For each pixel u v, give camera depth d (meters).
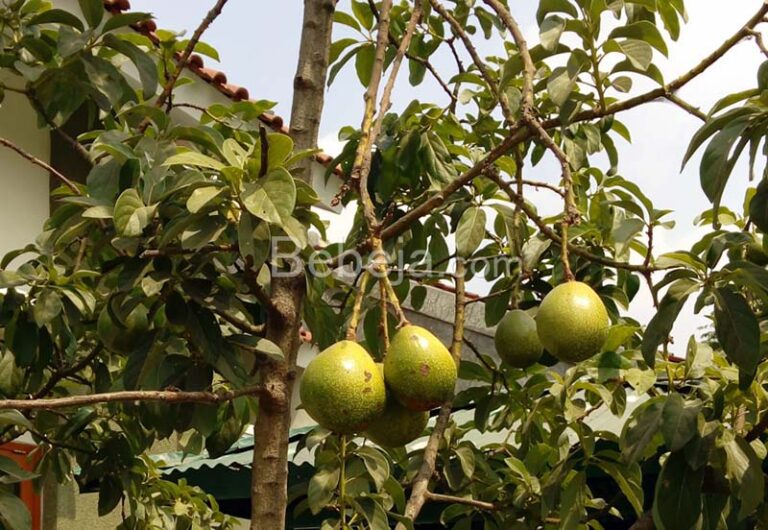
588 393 3.24
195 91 5.05
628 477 2.98
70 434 3.51
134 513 3.69
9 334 2.99
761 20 2.12
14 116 5.40
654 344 2.40
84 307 2.92
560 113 2.39
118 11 4.56
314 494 2.83
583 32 2.35
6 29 3.32
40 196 5.54
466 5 3.72
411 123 3.55
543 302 2.17
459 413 4.83
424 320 5.78
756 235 3.11
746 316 2.32
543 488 2.95
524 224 3.35
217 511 4.50
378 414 1.90
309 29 2.46
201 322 2.35
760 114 2.00
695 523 2.44
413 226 3.51
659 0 2.84
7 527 2.70
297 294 2.26
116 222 2.24
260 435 2.15
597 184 3.59
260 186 2.04
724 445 2.45
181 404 2.63
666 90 2.27
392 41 3.35
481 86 3.81
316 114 2.43
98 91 3.17
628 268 2.53
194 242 2.11
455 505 3.28
